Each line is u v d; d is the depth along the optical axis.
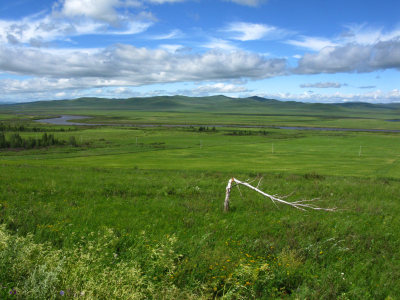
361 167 53.31
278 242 10.37
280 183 25.67
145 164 53.28
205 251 8.76
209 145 111.44
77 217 12.45
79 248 8.57
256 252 9.38
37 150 95.25
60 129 192.25
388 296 7.02
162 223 12.27
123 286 5.96
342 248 9.88
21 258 6.39
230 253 8.89
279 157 72.19
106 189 19.09
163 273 7.28
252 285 7.09
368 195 20.84
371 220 14.05
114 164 53.00
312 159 68.25
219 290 6.71
